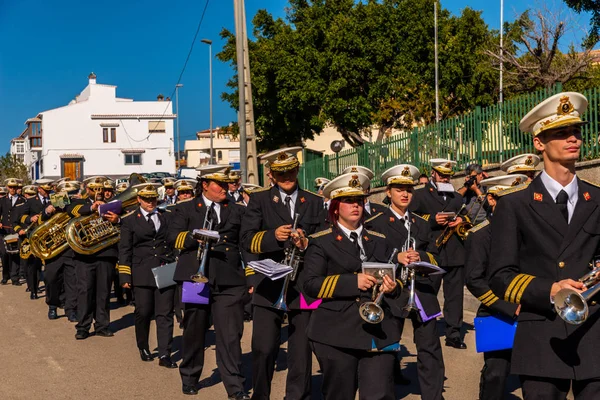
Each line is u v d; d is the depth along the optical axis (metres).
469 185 9.58
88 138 62.91
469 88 27.48
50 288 11.31
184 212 7.02
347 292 4.55
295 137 32.09
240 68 18.34
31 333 10.20
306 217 6.53
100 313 9.95
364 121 28.91
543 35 20.09
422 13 28.38
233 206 7.04
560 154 3.74
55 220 11.23
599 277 3.43
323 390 4.70
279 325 6.19
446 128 14.18
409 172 6.52
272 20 31.50
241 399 6.57
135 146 63.50
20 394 7.08
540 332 3.67
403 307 4.80
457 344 8.49
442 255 8.48
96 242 9.80
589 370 3.55
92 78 63.91
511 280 3.73
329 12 29.56
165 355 8.08
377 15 28.52
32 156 71.69
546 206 3.76
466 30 28.22
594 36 19.28
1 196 16.38
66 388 7.27
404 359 8.05
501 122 12.44
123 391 7.12
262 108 30.84
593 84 19.89
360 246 4.86
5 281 16.09
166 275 7.87
